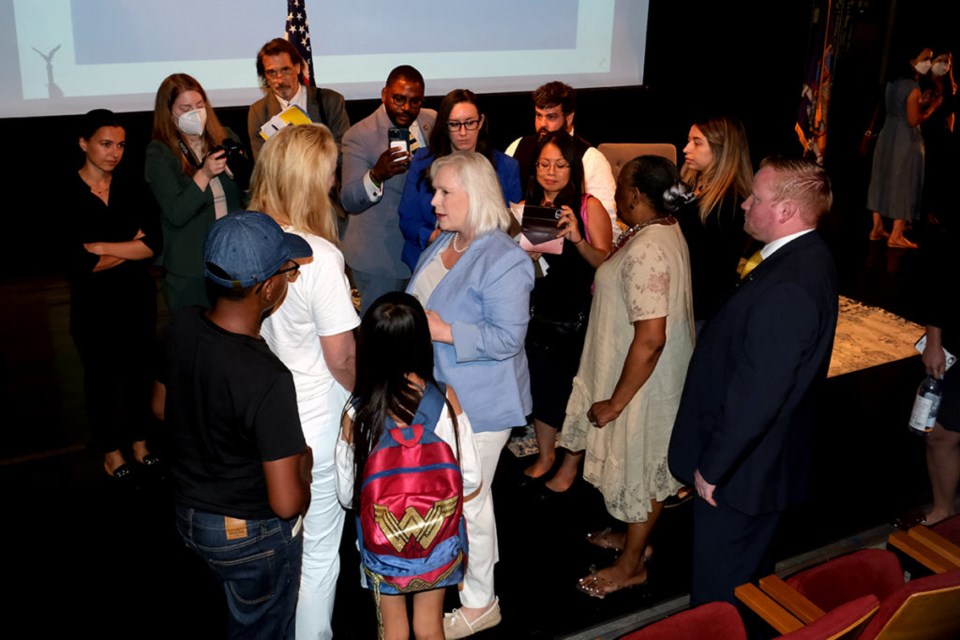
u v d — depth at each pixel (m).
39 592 3.17
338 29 6.93
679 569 3.40
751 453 2.57
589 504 3.79
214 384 2.08
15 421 4.43
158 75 6.49
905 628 2.01
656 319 2.79
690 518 3.74
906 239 7.38
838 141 9.68
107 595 3.16
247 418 2.08
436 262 2.91
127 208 3.57
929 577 1.98
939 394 3.43
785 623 2.19
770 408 2.40
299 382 2.59
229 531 2.21
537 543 3.52
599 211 3.57
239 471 2.18
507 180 3.83
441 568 2.34
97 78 6.32
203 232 3.63
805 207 2.42
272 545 2.29
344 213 4.43
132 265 3.71
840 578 2.39
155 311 3.88
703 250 3.39
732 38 8.16
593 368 3.21
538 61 7.78
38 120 6.18
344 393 2.66
